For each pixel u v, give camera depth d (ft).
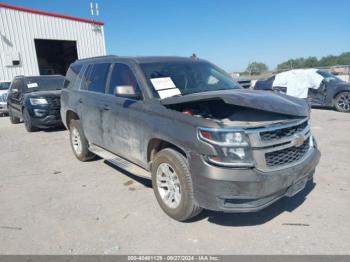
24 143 26.89
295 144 10.60
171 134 11.09
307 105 12.42
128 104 13.67
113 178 16.66
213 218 11.86
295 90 39.04
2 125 40.11
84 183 16.08
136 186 15.37
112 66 16.20
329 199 12.89
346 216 11.50
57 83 36.32
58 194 14.79
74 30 76.33
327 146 20.65
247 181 9.52
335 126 27.22
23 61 69.10
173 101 11.58
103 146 16.83
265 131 9.95
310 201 12.78
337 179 14.92
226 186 9.64
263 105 10.28
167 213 12.09
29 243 10.64
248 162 9.66
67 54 95.40
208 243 10.24
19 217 12.58
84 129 18.56
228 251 9.77
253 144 9.72
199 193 10.28
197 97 11.03
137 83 13.73
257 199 9.84
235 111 11.83
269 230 10.85
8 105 40.40
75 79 19.97
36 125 30.83
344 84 35.55
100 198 14.08
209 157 9.89
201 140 10.01
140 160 13.53
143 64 14.35
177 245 10.19
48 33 71.92
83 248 10.22
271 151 9.98
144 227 11.39
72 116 20.57
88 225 11.69
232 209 9.95
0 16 65.21
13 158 21.93
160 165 12.05
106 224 11.72
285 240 10.20
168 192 12.03
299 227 10.93
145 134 12.59
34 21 69.72
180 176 10.91
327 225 10.96
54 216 12.53
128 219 12.03
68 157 21.33
